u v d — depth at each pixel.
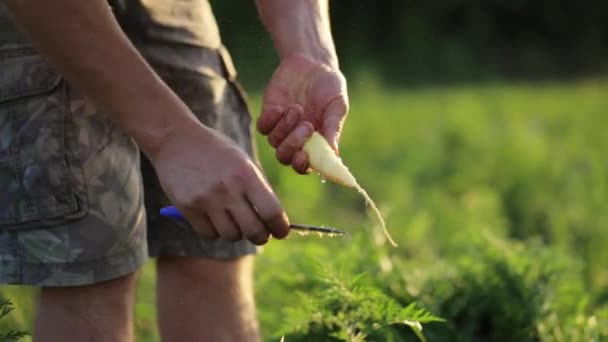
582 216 7.04
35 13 2.68
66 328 3.09
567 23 21.94
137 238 3.16
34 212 3.05
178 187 2.74
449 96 16.23
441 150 10.34
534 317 4.44
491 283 4.54
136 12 3.37
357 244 4.70
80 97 3.03
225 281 3.60
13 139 3.04
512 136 10.24
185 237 3.53
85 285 3.09
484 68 20.55
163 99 2.77
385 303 3.69
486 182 9.07
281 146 3.12
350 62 18.86
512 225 7.28
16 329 4.32
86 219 3.06
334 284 3.75
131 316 3.21
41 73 3.01
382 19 20.42
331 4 19.47
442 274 4.74
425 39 20.64
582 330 4.43
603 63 21.34
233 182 2.71
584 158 9.32
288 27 3.44
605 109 13.48
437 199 7.67
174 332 3.61
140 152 3.47
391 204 6.93
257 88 6.45
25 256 3.07
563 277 4.79
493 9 21.89
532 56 21.27
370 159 10.09
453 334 4.35
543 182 8.55
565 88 17.97
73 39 2.70
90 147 3.05
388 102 14.85
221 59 3.59
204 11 3.54
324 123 3.29
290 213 7.21
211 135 2.76
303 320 3.76
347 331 3.58
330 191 8.61
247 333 3.64
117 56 2.74
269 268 4.76
